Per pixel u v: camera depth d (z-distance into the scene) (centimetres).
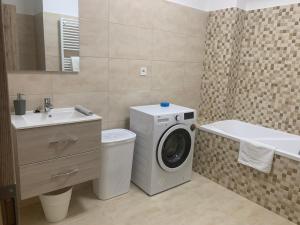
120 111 265
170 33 292
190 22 310
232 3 298
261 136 304
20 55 192
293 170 210
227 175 264
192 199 243
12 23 184
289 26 274
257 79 311
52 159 174
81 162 190
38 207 219
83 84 232
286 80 282
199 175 294
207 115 346
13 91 195
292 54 274
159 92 298
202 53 337
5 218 46
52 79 213
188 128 255
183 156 263
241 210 229
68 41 214
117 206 226
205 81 342
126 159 237
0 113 40
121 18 245
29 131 160
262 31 299
